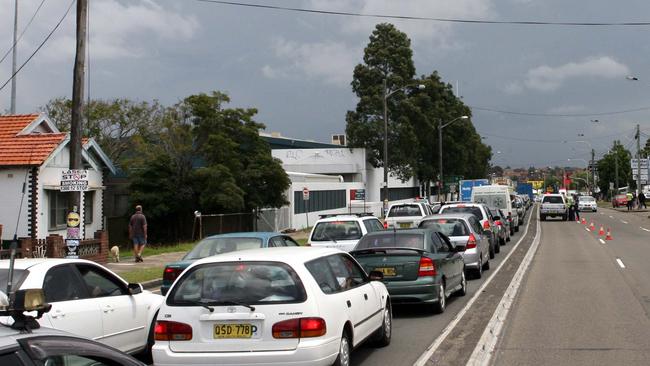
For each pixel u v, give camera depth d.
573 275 18.39
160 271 20.73
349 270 8.87
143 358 9.56
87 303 8.12
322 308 7.29
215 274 7.49
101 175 30.58
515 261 22.88
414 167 59.34
